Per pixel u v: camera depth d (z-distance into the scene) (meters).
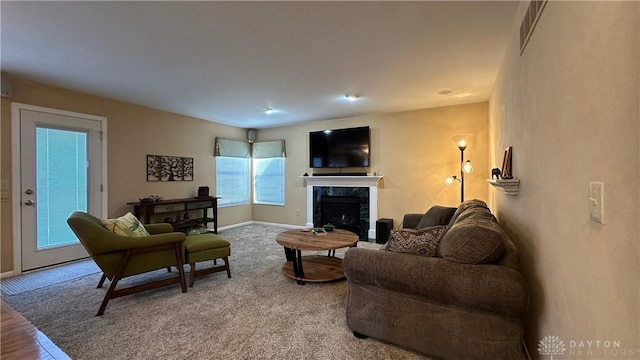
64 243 3.55
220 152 5.76
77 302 2.48
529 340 1.65
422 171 4.70
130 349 1.81
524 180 1.77
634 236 0.68
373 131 5.12
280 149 6.15
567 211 1.09
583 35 0.95
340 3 1.83
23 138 3.22
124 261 2.36
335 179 5.41
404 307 1.72
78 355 1.75
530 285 1.62
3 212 3.10
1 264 3.09
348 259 1.85
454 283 1.50
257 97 3.98
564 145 1.12
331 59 2.72
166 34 2.23
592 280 0.90
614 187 0.76
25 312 2.30
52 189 3.45
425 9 1.91
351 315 1.92
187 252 2.83
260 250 4.22
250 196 6.57
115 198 4.04
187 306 2.41
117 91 3.67
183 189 5.05
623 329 0.73
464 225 1.74
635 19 0.66
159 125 4.66
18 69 2.94
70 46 2.42
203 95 3.87
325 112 4.91
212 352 1.78
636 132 0.67
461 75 3.13
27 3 1.80
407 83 3.41
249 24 2.09
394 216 4.95
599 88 0.84
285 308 2.37
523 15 1.77
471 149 4.34
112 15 1.96
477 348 1.53
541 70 1.41
